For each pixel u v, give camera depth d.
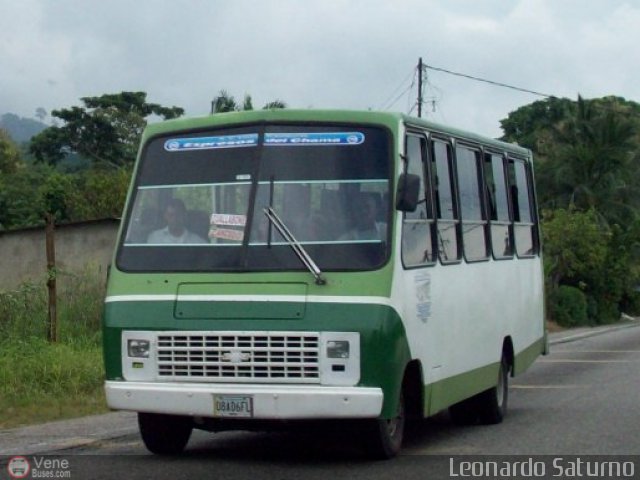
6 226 35.56
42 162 52.22
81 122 52.19
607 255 44.28
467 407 11.91
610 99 65.31
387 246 8.75
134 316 8.87
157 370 8.75
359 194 8.95
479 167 11.70
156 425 9.47
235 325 8.57
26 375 13.91
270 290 8.64
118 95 53.31
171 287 8.88
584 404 13.90
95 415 12.45
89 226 25.28
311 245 8.79
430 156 9.98
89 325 18.05
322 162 9.09
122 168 44.28
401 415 9.39
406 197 8.70
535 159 54.59
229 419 8.67
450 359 10.19
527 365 13.59
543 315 14.73
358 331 8.41
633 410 13.13
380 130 9.13
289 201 9.01
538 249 14.48
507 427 11.77
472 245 11.18
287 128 9.27
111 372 8.93
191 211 9.23
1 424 11.77
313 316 8.48
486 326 11.54
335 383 8.41
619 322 46.00
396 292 8.70
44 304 17.59
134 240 9.28
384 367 8.45
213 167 9.31
